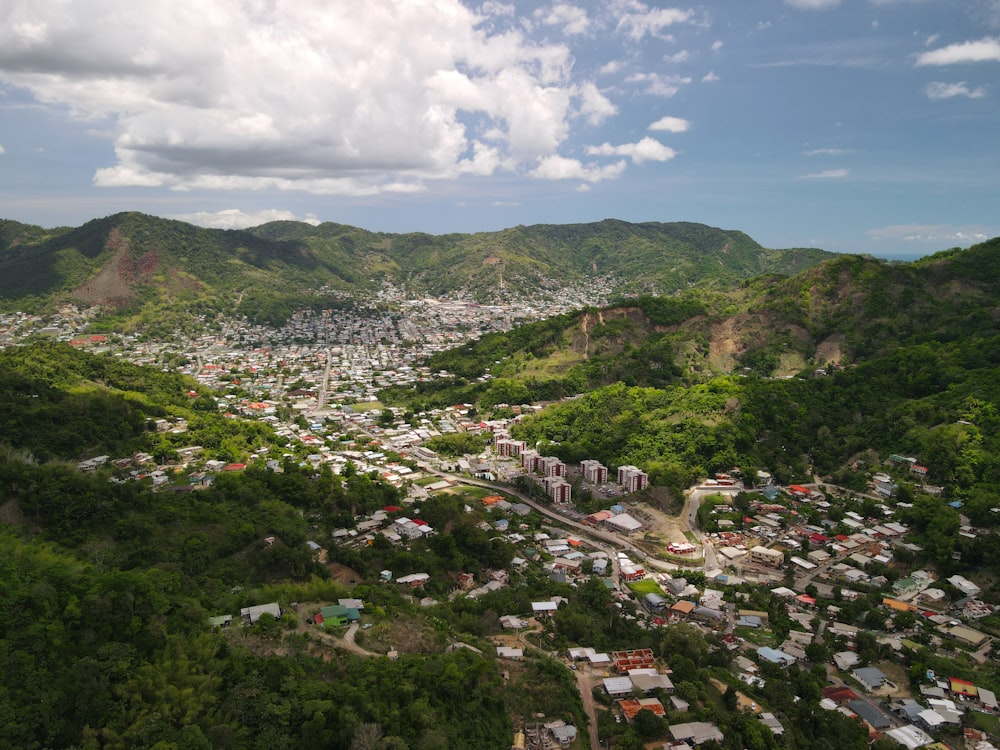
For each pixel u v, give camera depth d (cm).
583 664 10906
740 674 11331
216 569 12638
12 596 8838
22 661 8125
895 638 12631
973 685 11100
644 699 9869
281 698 8400
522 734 8988
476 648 10769
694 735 9062
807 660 11944
